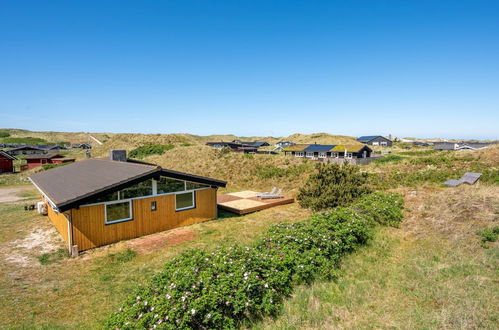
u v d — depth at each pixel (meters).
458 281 5.97
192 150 37.12
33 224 13.05
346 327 4.88
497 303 5.05
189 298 4.73
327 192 13.85
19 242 10.55
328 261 6.95
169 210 11.77
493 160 21.44
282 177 22.81
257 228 11.84
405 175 19.38
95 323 5.50
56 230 12.00
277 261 6.16
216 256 6.42
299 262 6.43
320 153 51.84
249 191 19.83
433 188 15.45
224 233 11.27
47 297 6.57
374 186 17.88
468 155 24.58
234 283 5.14
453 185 15.55
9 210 16.23
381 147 80.25
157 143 56.53
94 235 9.70
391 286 6.17
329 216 9.69
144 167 12.10
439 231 8.98
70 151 72.12
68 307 6.15
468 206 10.41
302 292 5.96
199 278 5.28
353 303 5.60
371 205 11.31
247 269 5.75
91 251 9.48
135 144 55.44
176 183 11.95
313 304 5.57
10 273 7.88
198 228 11.91
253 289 5.40
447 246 7.90
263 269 5.98
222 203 15.75
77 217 9.30
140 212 10.88
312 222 9.15
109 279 7.50
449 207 10.85
